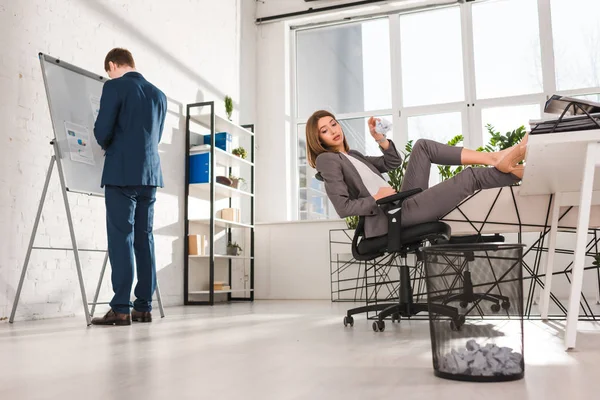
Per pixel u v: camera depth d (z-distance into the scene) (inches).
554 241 97.3
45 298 131.0
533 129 61.4
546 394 38.4
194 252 195.5
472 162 88.4
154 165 118.6
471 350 44.8
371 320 111.2
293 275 233.9
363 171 100.6
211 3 224.7
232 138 232.1
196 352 65.8
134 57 173.2
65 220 138.4
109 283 154.1
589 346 62.5
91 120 131.6
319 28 266.7
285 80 260.1
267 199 253.1
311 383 44.7
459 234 117.6
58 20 141.5
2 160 122.4
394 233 90.2
